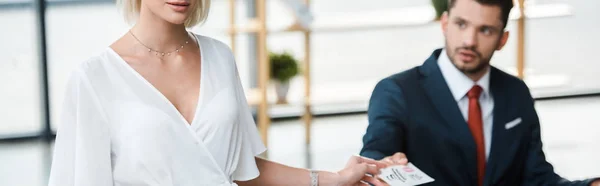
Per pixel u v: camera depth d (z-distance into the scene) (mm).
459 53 2764
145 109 1972
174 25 2043
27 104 6465
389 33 7230
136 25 2051
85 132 1947
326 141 6309
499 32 2756
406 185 2475
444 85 2803
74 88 1961
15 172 5594
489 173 2805
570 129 6531
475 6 2723
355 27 5508
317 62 7176
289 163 5723
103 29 6574
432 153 2793
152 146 1962
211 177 2025
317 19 5691
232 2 5691
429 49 7258
